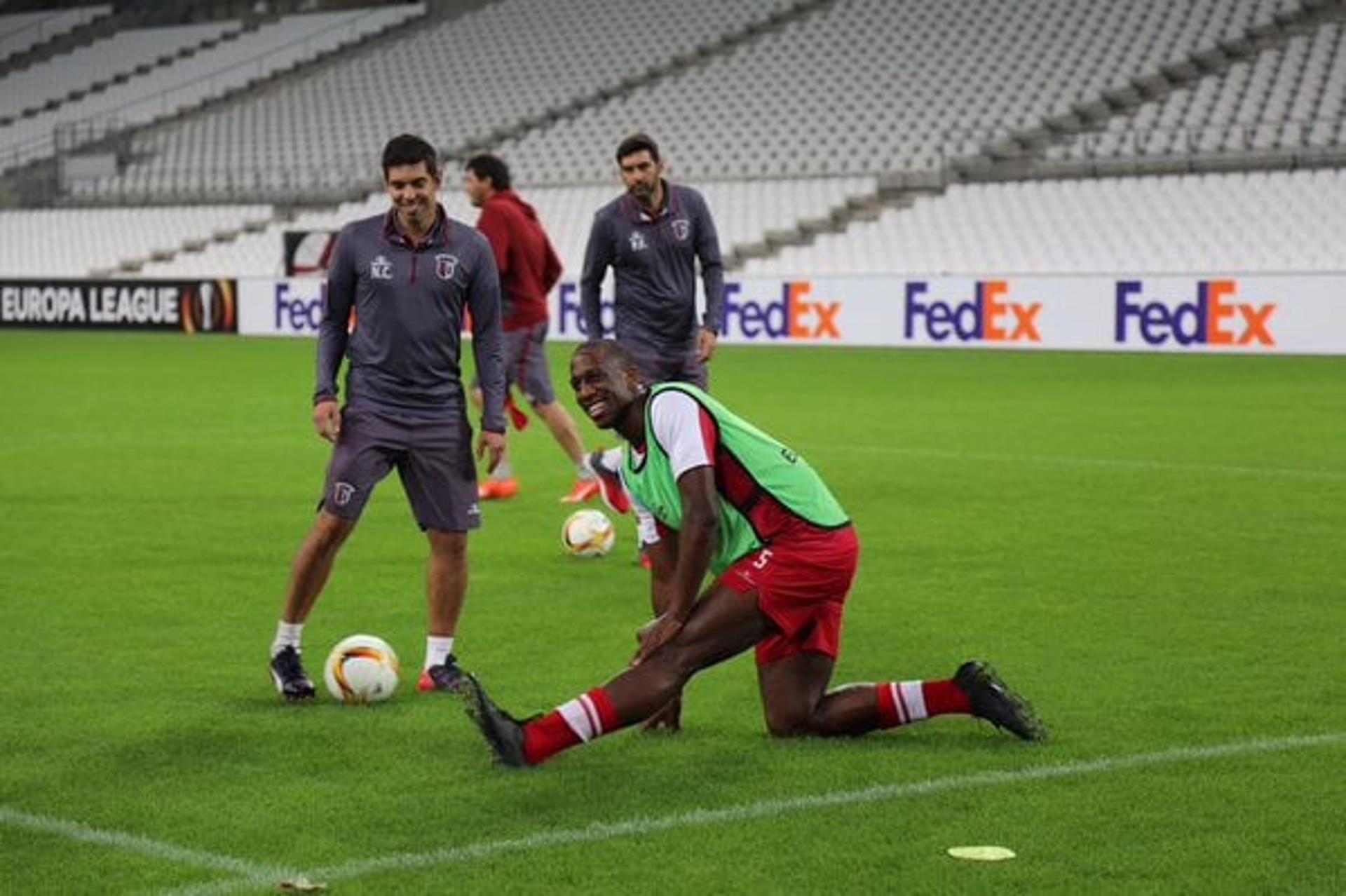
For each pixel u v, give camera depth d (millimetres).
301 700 8406
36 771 7176
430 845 6176
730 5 48969
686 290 12477
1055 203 37781
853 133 42344
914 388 26344
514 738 7047
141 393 26812
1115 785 6867
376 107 50938
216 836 6289
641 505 7453
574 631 10070
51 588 11422
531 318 14992
